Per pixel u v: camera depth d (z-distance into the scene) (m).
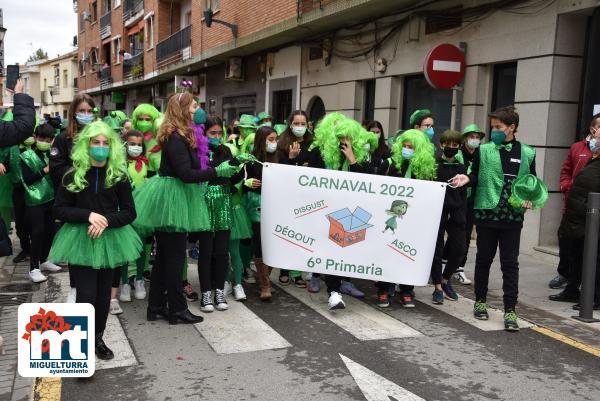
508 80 8.90
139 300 5.81
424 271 5.46
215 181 5.34
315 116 14.45
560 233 5.93
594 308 5.78
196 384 3.83
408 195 5.39
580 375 4.14
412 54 10.56
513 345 4.72
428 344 4.69
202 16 18.72
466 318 5.42
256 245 5.85
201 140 4.96
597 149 5.65
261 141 5.77
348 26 12.29
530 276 7.09
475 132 5.83
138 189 5.04
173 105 4.75
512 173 5.06
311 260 5.49
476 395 3.76
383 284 5.72
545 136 7.93
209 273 5.41
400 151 5.67
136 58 27.94
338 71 13.01
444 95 10.23
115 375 3.96
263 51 16.44
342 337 4.80
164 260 5.04
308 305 5.75
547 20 7.85
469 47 9.21
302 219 5.47
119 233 4.02
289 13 13.02
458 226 5.84
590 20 7.74
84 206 3.85
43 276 6.37
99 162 3.86
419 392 3.78
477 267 5.40
